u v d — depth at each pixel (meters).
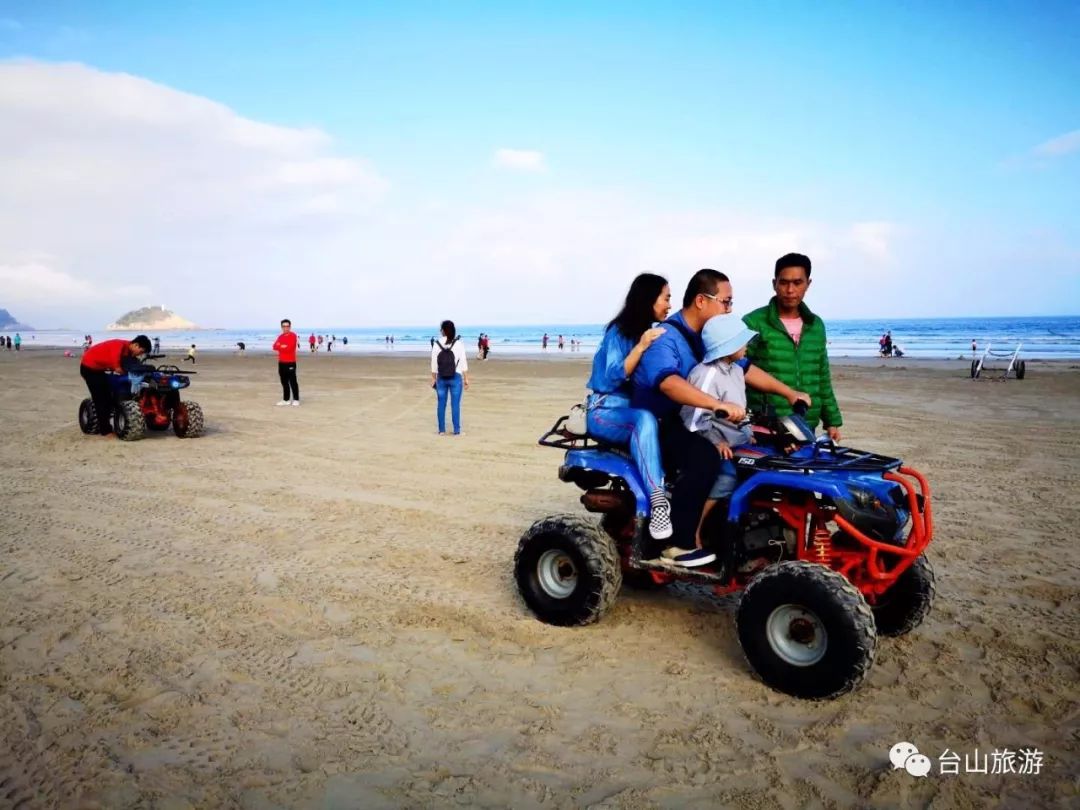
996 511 7.46
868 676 4.15
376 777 3.25
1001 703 3.87
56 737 3.55
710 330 4.20
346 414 15.70
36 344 94.69
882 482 4.05
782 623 3.96
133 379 12.00
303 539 6.68
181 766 3.32
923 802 3.10
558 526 4.70
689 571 4.31
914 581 4.39
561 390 21.77
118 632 4.70
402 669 4.25
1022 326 113.75
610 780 3.24
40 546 6.41
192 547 6.42
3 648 4.46
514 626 4.78
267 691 3.99
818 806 3.08
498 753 3.44
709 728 3.64
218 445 11.57
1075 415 14.72
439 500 8.09
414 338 122.81
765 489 4.26
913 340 68.44
